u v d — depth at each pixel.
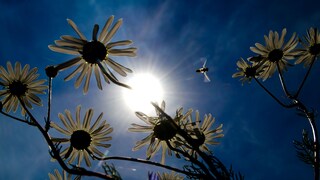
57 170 0.13
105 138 0.14
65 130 0.14
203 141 0.14
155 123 0.13
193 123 0.12
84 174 0.10
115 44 0.14
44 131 0.11
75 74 0.14
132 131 0.13
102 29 0.14
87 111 0.14
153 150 0.13
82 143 0.14
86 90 0.14
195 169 0.10
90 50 0.14
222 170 0.10
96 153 0.14
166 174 0.13
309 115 0.14
